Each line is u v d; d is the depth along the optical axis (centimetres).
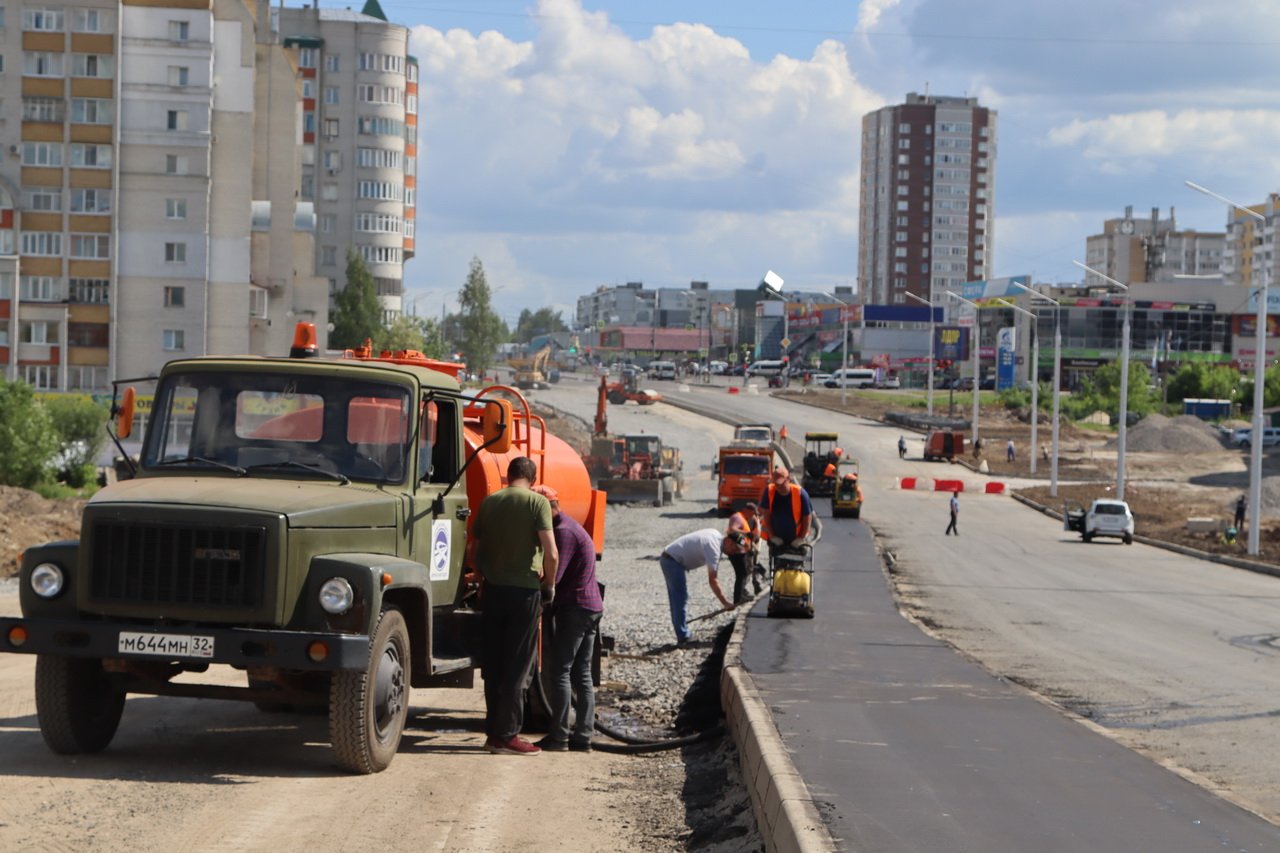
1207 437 11031
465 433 1123
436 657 1028
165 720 1087
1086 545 5278
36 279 8050
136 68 8100
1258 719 1303
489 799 845
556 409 12312
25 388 5438
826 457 7450
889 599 2367
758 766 848
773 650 1519
